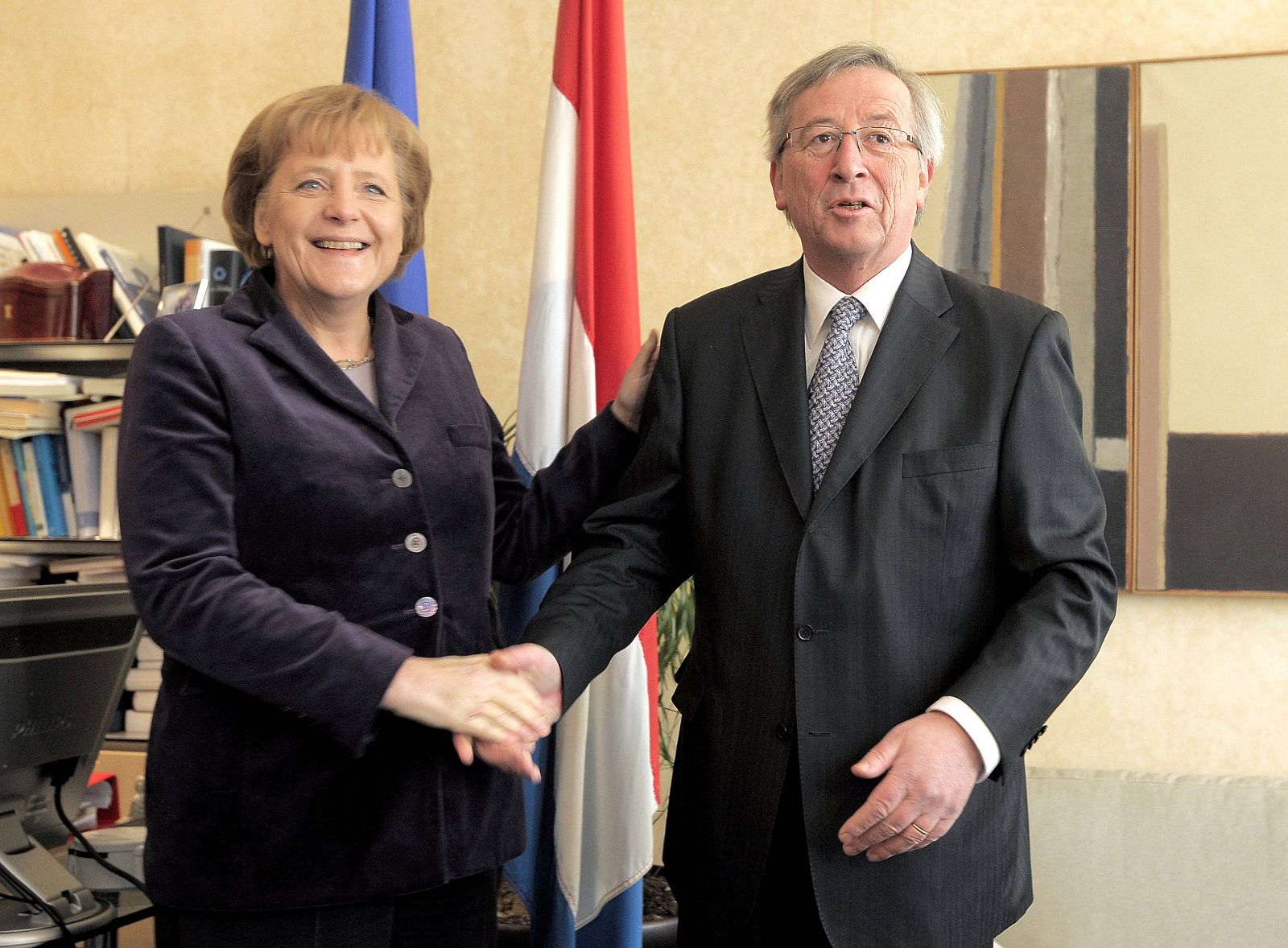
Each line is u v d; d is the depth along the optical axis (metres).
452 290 3.34
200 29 3.49
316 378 1.53
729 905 1.51
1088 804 2.74
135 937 2.91
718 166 3.22
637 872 2.29
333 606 1.49
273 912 1.44
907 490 1.48
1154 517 2.95
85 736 1.88
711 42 3.22
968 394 1.51
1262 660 2.95
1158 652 3.00
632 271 2.41
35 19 3.58
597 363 2.39
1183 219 2.94
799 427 1.55
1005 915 1.50
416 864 1.48
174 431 1.45
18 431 3.13
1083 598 1.42
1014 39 3.07
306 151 1.59
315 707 1.39
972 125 3.04
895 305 1.58
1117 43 3.02
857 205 1.56
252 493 1.48
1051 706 1.39
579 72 2.43
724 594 1.56
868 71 1.61
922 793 1.32
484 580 1.65
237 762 1.44
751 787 1.50
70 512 3.17
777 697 1.50
